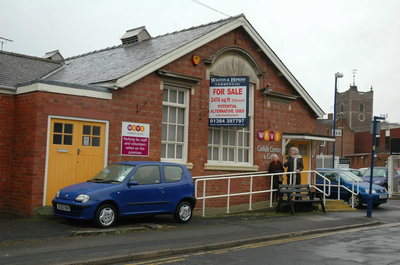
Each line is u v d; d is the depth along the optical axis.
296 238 10.52
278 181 16.36
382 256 8.41
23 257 7.45
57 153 11.60
